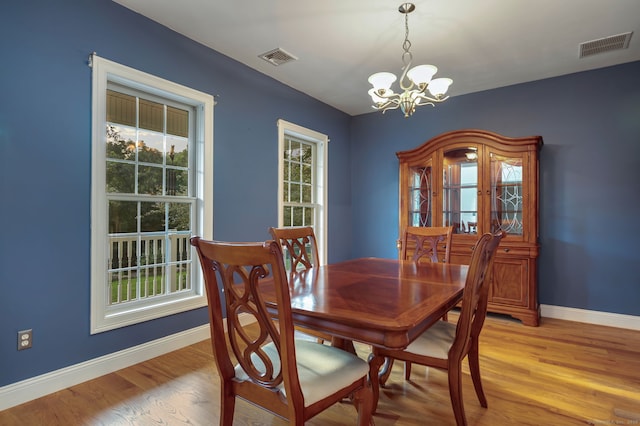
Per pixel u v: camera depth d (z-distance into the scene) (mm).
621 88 3270
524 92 3727
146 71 2533
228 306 1301
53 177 2074
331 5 2357
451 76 3549
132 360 2434
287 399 1149
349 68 3391
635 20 2510
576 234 3463
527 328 3211
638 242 3197
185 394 2029
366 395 1422
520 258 3348
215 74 3041
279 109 3732
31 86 1986
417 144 4418
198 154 2982
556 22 2539
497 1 2281
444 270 2246
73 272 2160
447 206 3799
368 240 4832
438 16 2469
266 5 2371
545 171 3611
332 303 1433
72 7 2154
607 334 3045
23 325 1954
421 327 1367
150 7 2414
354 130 4938
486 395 2021
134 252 2586
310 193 4387
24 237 1963
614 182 3299
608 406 1900
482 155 3594
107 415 1813
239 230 3268
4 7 1891
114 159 2465
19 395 1921
